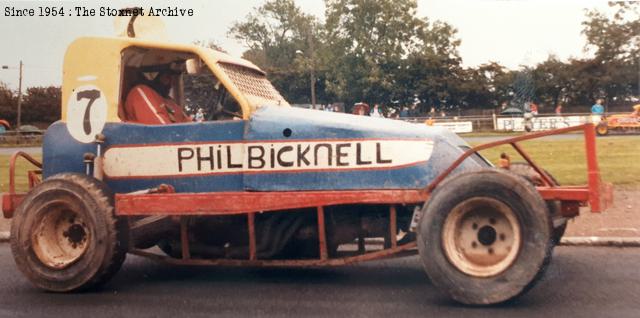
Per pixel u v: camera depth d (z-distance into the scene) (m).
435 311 5.43
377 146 6.09
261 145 6.29
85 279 6.19
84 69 6.78
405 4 50.16
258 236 6.53
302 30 81.62
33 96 66.44
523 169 6.89
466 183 5.44
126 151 6.61
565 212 5.85
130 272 7.36
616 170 14.71
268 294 6.20
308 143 6.20
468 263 5.46
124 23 7.07
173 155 6.50
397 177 6.04
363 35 49.72
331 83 50.72
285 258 6.77
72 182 6.26
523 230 5.31
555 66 51.75
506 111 45.28
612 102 51.41
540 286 6.26
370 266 7.42
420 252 5.53
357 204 6.32
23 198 6.63
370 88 49.84
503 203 5.36
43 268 6.30
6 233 9.80
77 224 6.39
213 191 6.41
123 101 6.90
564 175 13.65
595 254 7.85
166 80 7.36
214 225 6.61
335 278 6.86
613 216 9.95
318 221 6.11
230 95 6.92
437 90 50.69
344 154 6.14
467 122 39.75
